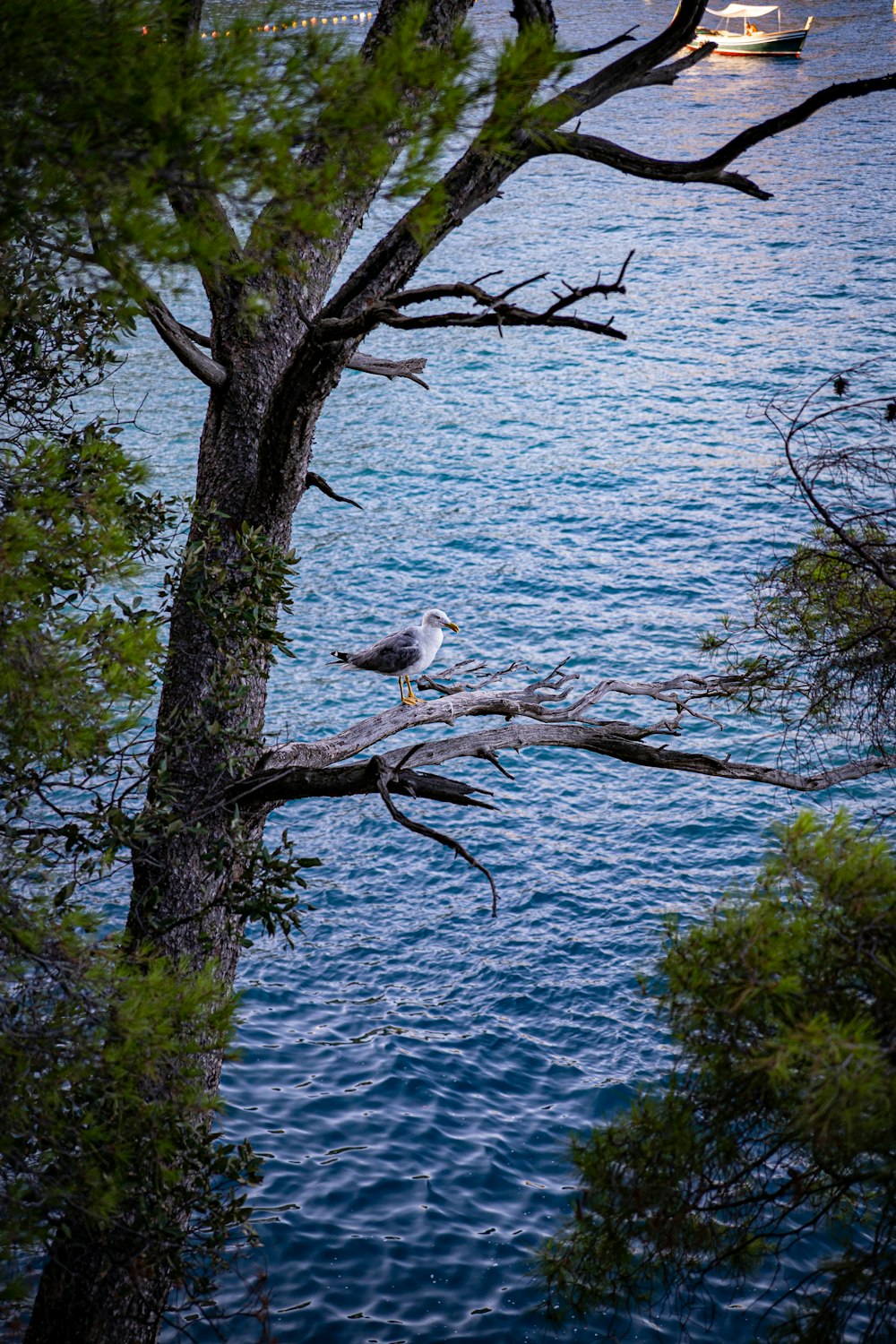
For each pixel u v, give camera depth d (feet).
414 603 96.68
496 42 17.19
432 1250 42.55
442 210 17.12
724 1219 20.08
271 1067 52.75
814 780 31.09
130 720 19.81
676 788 75.05
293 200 16.35
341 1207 44.45
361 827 72.95
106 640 19.89
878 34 306.55
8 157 14.83
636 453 119.85
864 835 17.94
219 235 16.56
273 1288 40.37
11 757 19.60
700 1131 17.78
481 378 142.72
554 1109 50.72
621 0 359.05
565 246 183.21
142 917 28.14
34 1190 18.54
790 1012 15.88
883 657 26.27
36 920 19.10
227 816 29.25
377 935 63.26
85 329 27.04
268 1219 43.52
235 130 15.31
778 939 16.69
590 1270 19.20
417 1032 55.52
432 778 27.58
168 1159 21.22
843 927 16.98
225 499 30.63
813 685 28.30
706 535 103.60
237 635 28.09
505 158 22.95
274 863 26.94
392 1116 49.78
